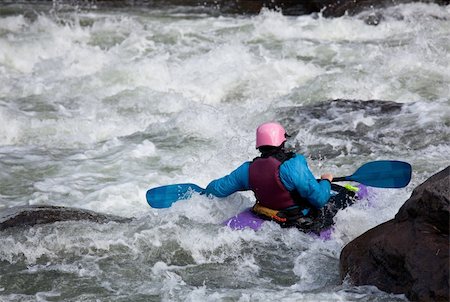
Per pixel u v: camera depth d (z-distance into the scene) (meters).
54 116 34.88
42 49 45.25
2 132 33.16
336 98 35.66
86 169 28.59
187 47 45.31
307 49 43.25
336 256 20.53
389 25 46.75
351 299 17.02
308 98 35.97
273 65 40.09
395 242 17.12
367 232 18.48
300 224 21.86
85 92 38.41
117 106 36.22
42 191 26.64
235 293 18.42
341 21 47.66
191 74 39.88
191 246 21.19
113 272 20.02
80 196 26.09
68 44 46.19
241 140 30.50
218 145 30.50
